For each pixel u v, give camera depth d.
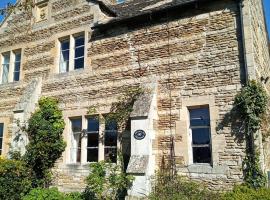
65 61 13.09
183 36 10.23
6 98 14.37
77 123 12.22
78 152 11.95
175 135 9.78
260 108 8.58
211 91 9.45
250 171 8.40
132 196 9.09
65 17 13.17
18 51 14.70
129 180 9.23
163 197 8.44
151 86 10.34
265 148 9.71
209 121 9.47
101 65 11.78
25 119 12.55
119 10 13.27
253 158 8.42
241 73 9.11
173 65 10.24
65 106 12.38
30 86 13.23
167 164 9.69
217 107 9.27
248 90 8.69
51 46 13.36
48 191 10.48
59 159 12.05
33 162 11.80
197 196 8.32
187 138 9.60
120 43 11.51
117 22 11.35
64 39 13.24
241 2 9.30
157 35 10.75
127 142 10.48
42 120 12.20
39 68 13.53
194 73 9.82
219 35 9.63
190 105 9.71
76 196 10.66
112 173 10.11
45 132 11.91
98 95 11.60
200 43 9.90
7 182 10.27
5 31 15.16
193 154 9.62
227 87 9.23
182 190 8.71
